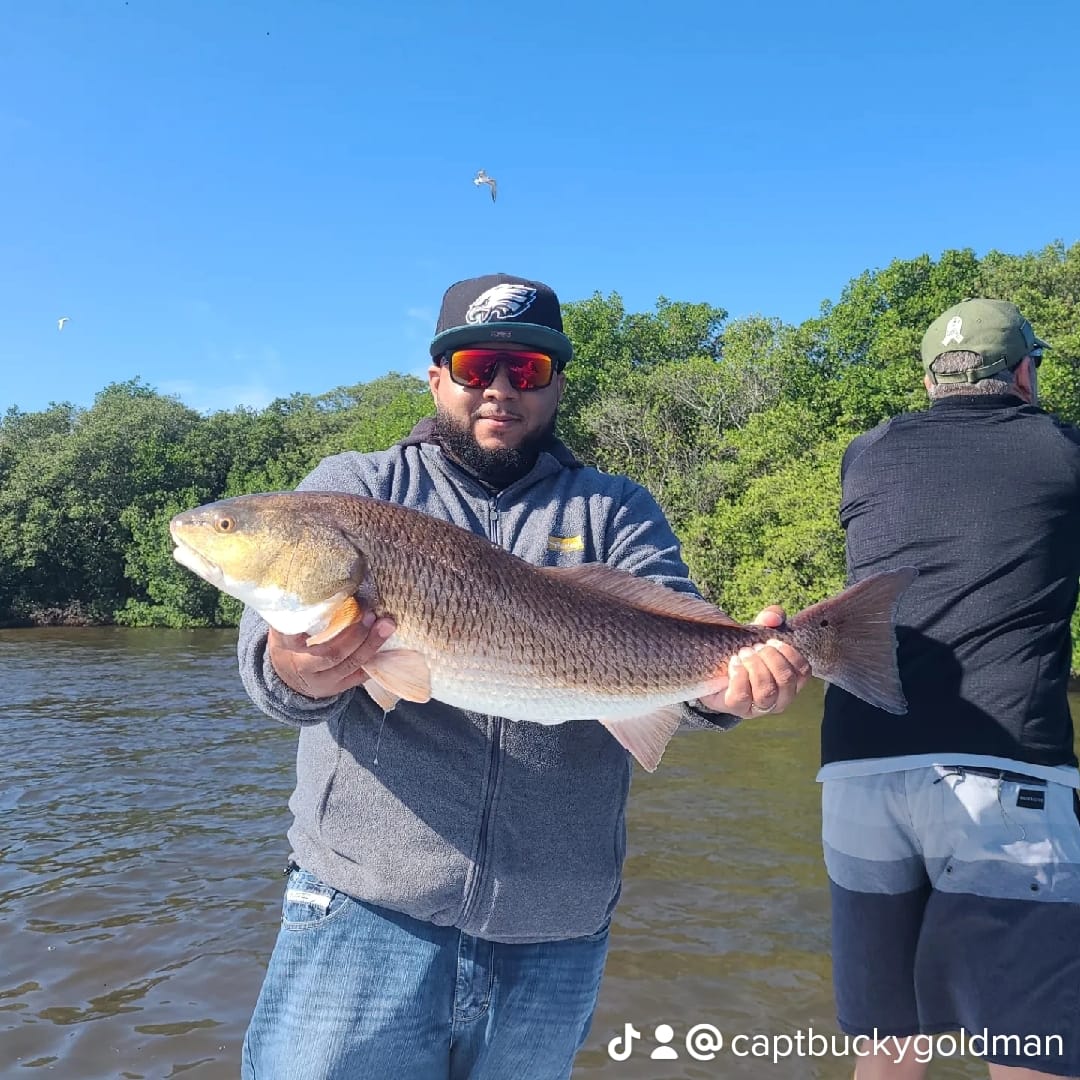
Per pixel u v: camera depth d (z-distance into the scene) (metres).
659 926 5.81
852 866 3.16
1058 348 17.64
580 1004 2.49
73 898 6.50
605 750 2.53
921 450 3.34
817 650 2.71
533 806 2.35
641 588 2.61
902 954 3.09
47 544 41.03
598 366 37.72
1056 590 3.07
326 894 2.30
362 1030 2.23
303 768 2.46
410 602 2.34
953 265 25.69
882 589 2.75
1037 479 3.12
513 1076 2.44
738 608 20.33
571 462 2.88
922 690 3.05
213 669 21.84
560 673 2.45
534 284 2.70
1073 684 15.50
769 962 5.29
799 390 27.19
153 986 5.16
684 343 42.44
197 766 10.75
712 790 9.25
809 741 11.54
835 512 18.06
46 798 9.30
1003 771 2.89
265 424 49.28
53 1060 4.38
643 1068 4.21
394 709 2.33
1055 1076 2.71
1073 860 2.84
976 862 2.87
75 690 17.78
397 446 2.82
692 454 27.98
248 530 2.29
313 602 2.26
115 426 45.25
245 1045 2.39
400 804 2.28
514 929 2.33
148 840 7.89
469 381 2.60
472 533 2.48
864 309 26.45
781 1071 4.17
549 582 2.51
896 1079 3.16
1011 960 2.80
